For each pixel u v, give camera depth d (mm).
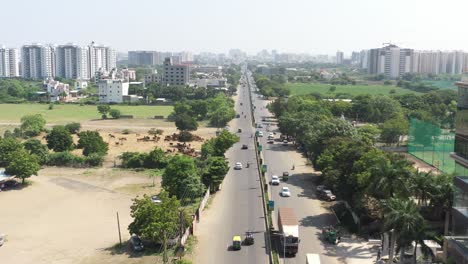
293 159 180375
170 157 169750
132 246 96625
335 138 145500
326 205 122562
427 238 80125
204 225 108250
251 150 198750
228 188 139875
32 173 148125
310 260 79250
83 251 95562
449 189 87938
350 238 99250
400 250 81250
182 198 122938
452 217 85375
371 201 102438
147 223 92438
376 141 199125
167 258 85812
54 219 115188
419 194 92188
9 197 133875
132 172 163125
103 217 116562
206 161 155625
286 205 122250
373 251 92812
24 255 93938
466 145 81812
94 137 185750
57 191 140000
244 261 88688
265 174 155250
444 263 75688
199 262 88125
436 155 161250
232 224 108938
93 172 163625
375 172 90812
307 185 142625
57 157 174000
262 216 114625
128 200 130375
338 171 115500
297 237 89875
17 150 158875
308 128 186750
